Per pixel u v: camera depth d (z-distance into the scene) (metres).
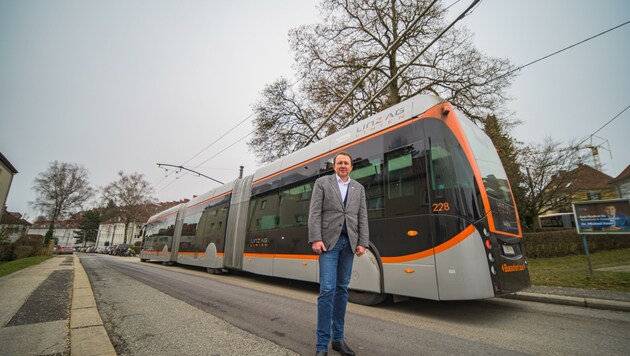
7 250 18.62
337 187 2.65
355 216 2.62
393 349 2.76
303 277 6.11
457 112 4.67
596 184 32.16
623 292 5.09
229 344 2.85
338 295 2.55
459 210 3.88
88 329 3.26
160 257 16.41
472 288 3.60
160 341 2.95
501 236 3.98
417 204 4.28
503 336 3.18
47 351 2.62
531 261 12.12
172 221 15.89
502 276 3.77
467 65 13.73
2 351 2.61
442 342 2.97
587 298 4.71
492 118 13.73
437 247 3.92
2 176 24.52
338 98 15.53
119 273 10.17
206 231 11.45
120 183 52.25
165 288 6.53
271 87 18.78
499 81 12.93
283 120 18.67
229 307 4.53
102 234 84.94
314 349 2.70
